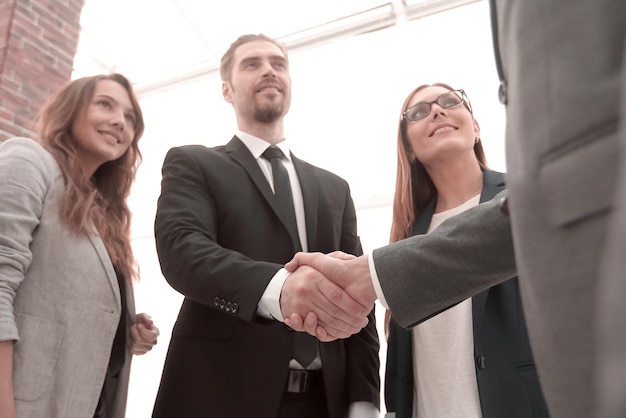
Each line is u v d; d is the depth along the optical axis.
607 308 0.16
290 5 5.04
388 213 5.01
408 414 1.44
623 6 0.31
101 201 1.79
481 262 0.96
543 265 0.35
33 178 1.38
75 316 1.33
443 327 1.47
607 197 0.30
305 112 5.59
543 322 0.36
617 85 0.30
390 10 4.86
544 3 0.37
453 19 4.79
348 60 5.21
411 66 4.95
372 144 5.36
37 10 3.40
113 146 1.74
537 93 0.37
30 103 3.24
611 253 0.18
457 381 1.36
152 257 5.96
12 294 1.22
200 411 1.26
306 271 1.20
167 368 1.36
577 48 0.33
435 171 1.79
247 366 1.29
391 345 1.58
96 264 1.42
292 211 1.55
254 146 1.71
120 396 1.56
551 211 0.34
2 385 1.12
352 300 1.14
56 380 1.27
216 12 5.20
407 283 1.02
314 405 1.34
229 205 1.49
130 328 1.65
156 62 5.73
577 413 0.32
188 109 5.96
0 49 3.17
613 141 0.30
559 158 0.34
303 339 1.37
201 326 1.37
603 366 0.16
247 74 1.89
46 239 1.36
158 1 5.14
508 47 0.43
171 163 1.55
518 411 1.18
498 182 1.60
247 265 1.26
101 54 5.64
